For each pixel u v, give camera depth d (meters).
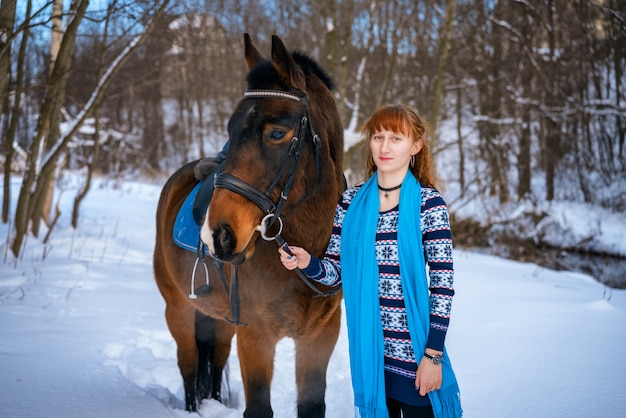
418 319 1.80
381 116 1.90
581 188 15.66
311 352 2.43
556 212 14.43
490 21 16.45
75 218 8.37
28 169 5.91
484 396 2.89
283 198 2.05
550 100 15.56
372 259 1.89
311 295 2.27
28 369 2.92
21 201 5.88
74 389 2.75
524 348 3.59
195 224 2.71
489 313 4.56
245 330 2.33
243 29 16.80
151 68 14.55
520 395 2.87
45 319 4.05
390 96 17.86
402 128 1.87
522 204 15.44
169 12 6.28
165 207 3.25
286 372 3.84
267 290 2.23
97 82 7.79
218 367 3.26
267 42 16.22
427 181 1.99
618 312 4.49
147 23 5.89
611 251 11.99
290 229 2.24
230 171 1.97
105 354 3.55
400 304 1.87
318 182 2.22
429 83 17.84
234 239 1.89
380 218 1.94
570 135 16.30
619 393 2.81
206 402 3.12
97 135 8.18
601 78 15.75
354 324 1.96
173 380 3.45
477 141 21.98
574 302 4.93
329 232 2.35
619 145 15.93
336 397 3.30
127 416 2.53
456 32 16.08
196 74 20.31
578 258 12.15
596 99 16.47
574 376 3.07
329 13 11.07
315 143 2.18
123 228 9.45
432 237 1.82
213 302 2.65
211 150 27.39
